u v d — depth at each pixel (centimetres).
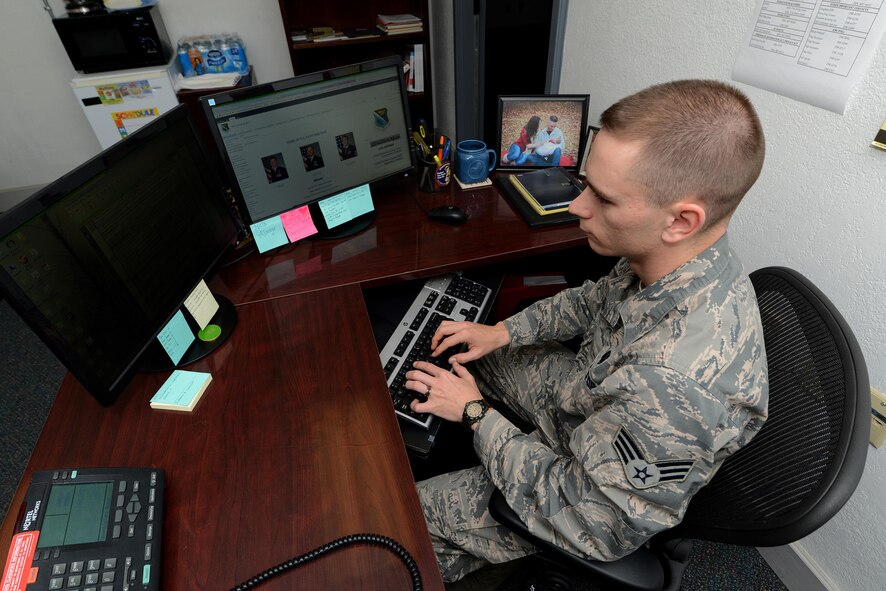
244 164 108
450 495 93
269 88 105
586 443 73
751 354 67
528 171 151
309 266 117
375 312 117
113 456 75
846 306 95
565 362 111
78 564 58
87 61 240
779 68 96
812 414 61
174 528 66
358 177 129
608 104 151
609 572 73
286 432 78
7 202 295
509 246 121
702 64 114
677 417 64
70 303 67
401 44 289
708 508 68
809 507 54
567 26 163
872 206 86
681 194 63
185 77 266
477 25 186
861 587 108
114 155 75
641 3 128
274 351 93
